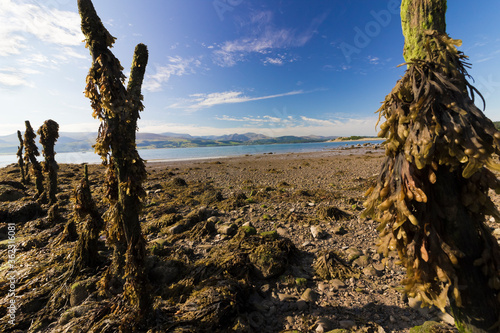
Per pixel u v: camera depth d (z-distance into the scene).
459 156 1.37
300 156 41.62
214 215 8.41
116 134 2.69
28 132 8.97
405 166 1.59
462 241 1.56
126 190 2.74
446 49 1.48
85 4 2.47
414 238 1.64
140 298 2.90
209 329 2.87
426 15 1.56
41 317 3.36
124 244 3.79
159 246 5.41
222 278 3.91
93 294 3.62
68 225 5.75
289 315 3.44
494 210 1.52
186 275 4.27
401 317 3.26
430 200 1.58
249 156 47.09
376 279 4.29
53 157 8.34
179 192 12.68
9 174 20.09
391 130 1.64
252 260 4.46
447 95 1.41
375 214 1.87
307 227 7.07
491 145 1.36
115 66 2.63
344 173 18.19
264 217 7.93
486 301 1.60
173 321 2.94
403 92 1.57
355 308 3.51
